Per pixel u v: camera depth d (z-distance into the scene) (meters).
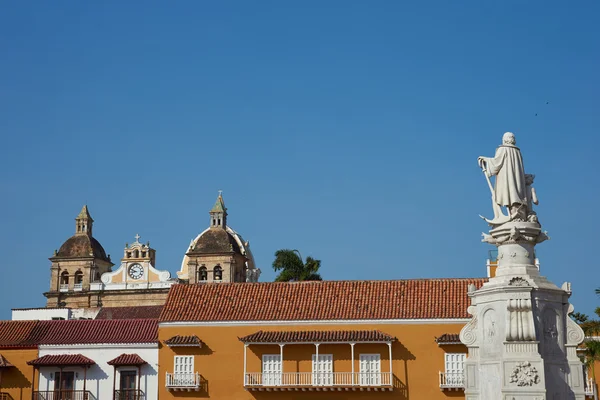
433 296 56.34
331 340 54.19
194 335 57.00
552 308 23.77
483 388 23.75
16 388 57.88
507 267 24.12
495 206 24.78
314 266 76.12
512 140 24.64
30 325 60.75
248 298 58.91
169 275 118.94
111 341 57.91
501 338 23.48
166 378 56.16
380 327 55.12
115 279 120.00
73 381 57.75
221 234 121.38
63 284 122.62
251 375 55.41
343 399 54.50
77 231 125.88
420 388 53.78
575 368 23.53
